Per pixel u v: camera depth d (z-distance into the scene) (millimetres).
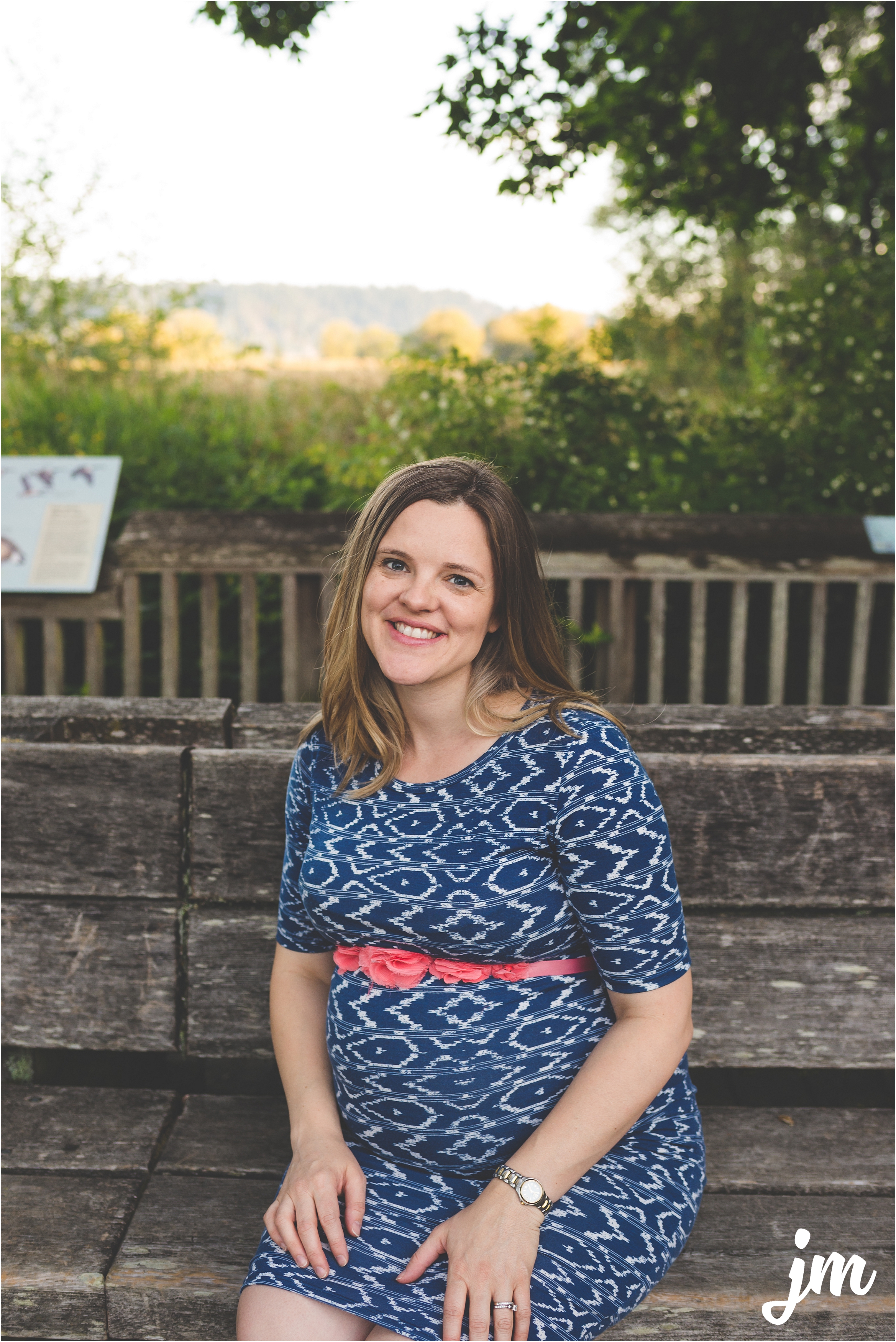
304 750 1549
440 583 1352
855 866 1725
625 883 1303
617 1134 1280
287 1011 1536
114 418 5727
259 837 1770
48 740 1976
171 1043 1784
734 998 1740
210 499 5133
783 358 5949
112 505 4188
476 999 1349
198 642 4914
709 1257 1438
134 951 1780
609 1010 1397
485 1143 1339
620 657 4031
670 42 5566
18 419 5691
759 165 6477
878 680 4789
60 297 6559
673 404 5172
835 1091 2342
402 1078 1347
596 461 4898
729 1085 2359
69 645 4949
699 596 3980
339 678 1454
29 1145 1677
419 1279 1235
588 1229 1278
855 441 5121
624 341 5398
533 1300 1194
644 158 6453
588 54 5684
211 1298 1386
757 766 1713
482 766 1367
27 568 3979
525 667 1444
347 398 6406
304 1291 1211
